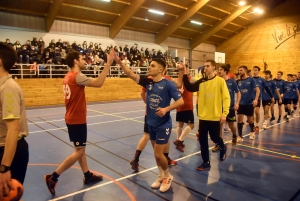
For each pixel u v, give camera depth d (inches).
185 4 816.3
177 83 172.9
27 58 546.6
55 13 633.0
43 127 299.9
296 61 955.3
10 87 70.0
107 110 463.8
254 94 245.4
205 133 164.7
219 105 161.5
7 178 66.5
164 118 129.0
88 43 769.6
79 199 123.2
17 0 600.4
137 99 689.6
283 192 132.6
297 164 177.0
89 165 170.6
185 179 149.5
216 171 162.7
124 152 200.7
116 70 692.7
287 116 392.8
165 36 933.2
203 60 1159.6
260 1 933.8
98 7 713.6
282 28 984.9
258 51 1056.2
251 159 187.9
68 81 126.6
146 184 141.6
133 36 895.7
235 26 1063.0
